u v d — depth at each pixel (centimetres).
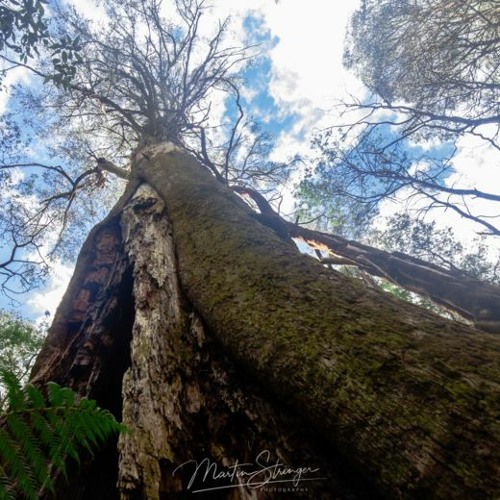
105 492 220
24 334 743
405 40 762
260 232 256
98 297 362
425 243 643
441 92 717
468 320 479
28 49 347
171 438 166
